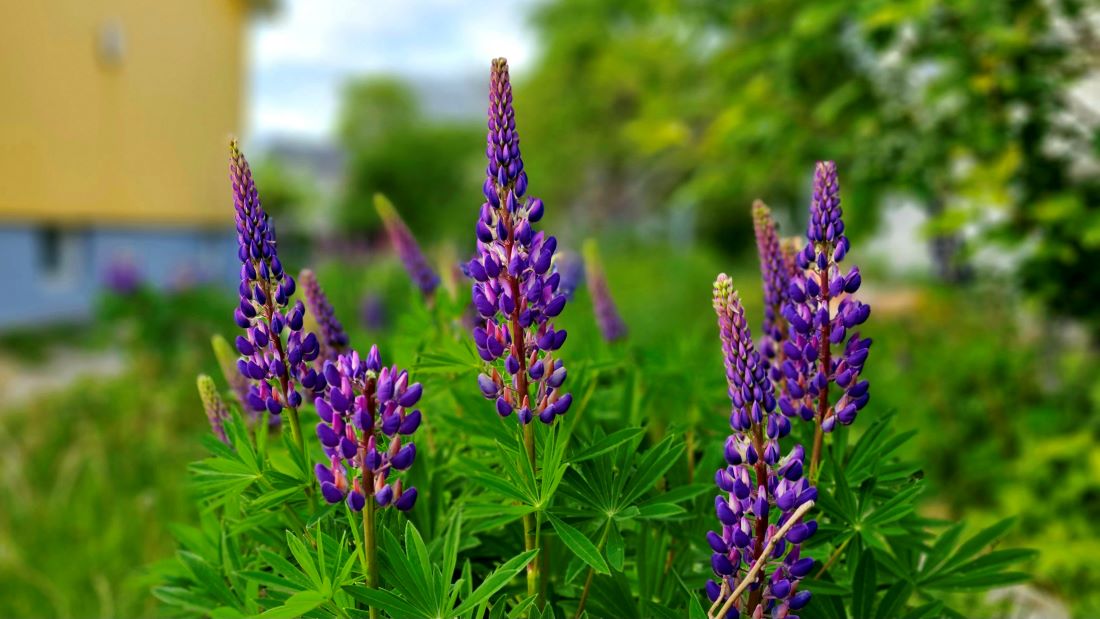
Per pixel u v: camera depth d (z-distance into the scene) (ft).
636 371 7.25
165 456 19.26
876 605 5.69
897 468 5.84
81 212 55.88
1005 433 16.15
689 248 57.72
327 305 6.06
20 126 50.06
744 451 4.34
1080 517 13.23
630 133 19.06
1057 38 15.65
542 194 100.89
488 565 5.74
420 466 5.79
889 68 16.17
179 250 69.05
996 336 18.58
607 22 85.40
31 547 15.30
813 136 16.87
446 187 139.74
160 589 6.01
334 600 4.66
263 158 138.51
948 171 15.92
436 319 7.54
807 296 4.87
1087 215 13.42
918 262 49.47
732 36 18.44
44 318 53.57
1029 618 10.93
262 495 5.10
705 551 5.72
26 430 22.38
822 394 4.95
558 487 5.02
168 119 65.92
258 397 4.95
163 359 27.14
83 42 55.47
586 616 5.01
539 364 4.57
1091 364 17.62
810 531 4.28
